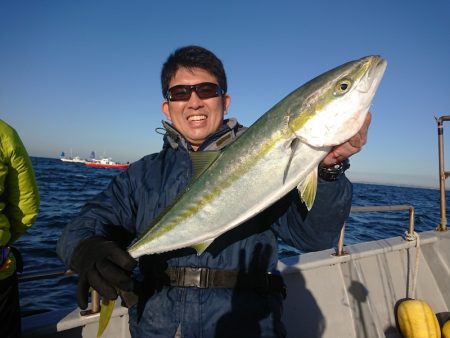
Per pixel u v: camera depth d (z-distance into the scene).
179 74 0.80
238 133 0.82
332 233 0.68
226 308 0.64
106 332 0.90
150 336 0.65
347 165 0.65
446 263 1.43
